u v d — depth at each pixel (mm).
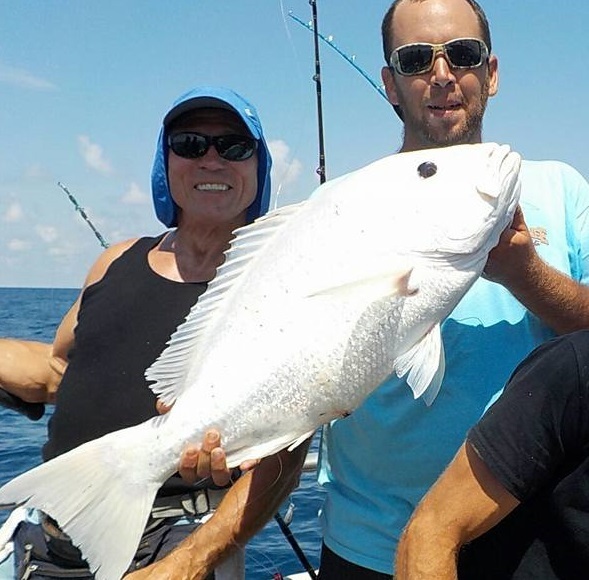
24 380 1699
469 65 1498
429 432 1429
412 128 1559
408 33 1518
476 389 1421
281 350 1255
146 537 1463
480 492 1086
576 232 1495
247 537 1345
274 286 1274
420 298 1259
